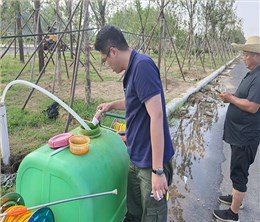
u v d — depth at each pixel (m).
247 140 2.54
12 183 3.21
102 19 11.89
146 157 1.92
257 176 3.84
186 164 4.15
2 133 3.45
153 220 2.01
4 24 11.30
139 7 12.92
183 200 3.19
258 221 2.88
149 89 1.73
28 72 9.66
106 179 2.01
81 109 5.38
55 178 1.87
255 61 2.48
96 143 2.14
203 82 10.15
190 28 13.09
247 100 2.44
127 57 1.85
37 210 1.75
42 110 5.34
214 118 6.59
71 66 11.76
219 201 3.19
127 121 2.00
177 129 5.67
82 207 1.83
